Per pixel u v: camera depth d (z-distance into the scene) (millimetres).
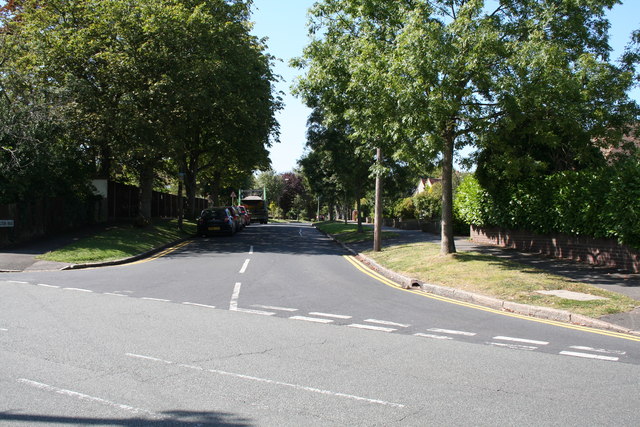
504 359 6438
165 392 5047
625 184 12945
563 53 12406
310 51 16297
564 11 13734
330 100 16609
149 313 8820
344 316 8945
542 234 17062
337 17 16609
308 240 29406
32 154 19156
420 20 12469
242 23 30359
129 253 18656
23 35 23125
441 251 15719
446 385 5391
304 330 7812
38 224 20641
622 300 9852
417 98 12609
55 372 5594
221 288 11805
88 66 23297
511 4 14469
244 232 36969
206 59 24578
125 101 22422
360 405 4781
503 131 13891
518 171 14172
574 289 10836
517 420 4484
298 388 5219
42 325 7770
